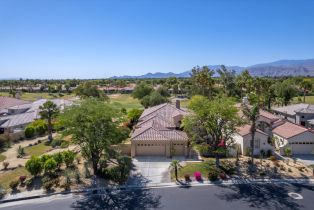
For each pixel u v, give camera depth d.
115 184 29.45
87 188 28.34
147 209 24.31
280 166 33.59
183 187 28.78
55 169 32.00
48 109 50.53
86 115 29.72
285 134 40.81
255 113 33.56
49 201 25.91
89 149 31.03
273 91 78.12
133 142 38.28
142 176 31.61
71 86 170.62
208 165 33.59
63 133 30.53
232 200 25.83
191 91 92.00
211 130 33.47
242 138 38.78
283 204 25.00
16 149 44.97
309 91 106.88
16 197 26.36
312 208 24.27
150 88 98.38
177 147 38.69
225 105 32.75
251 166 33.50
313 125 50.09
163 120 44.97
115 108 32.53
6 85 171.88
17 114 64.50
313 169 31.64
